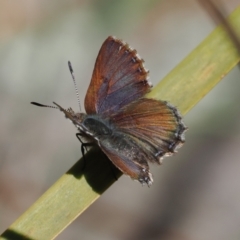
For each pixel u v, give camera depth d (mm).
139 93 397
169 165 463
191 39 503
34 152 461
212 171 462
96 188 392
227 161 461
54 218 389
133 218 457
